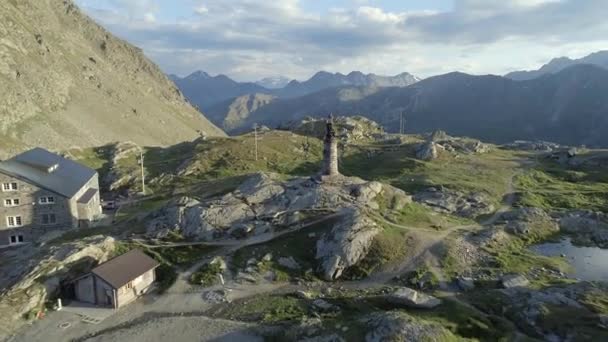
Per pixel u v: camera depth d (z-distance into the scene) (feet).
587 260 213.66
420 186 354.33
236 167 452.35
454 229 241.76
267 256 207.00
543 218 263.90
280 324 155.53
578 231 254.47
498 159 475.31
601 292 153.28
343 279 192.13
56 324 166.20
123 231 253.24
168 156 524.93
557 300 149.89
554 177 405.18
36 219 268.82
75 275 193.26
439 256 202.59
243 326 157.38
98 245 212.23
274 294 181.27
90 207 294.87
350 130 643.04
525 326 141.38
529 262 203.51
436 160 466.29
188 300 179.93
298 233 225.76
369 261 199.41
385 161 485.56
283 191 264.31
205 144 538.88
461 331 138.82
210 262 203.31
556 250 227.61
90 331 160.97
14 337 158.30
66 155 484.74
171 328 159.84
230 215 242.78
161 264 207.92
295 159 502.38
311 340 139.33
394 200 260.62
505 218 271.90
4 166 275.80
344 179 272.51
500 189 345.72
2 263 231.71
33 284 182.09
